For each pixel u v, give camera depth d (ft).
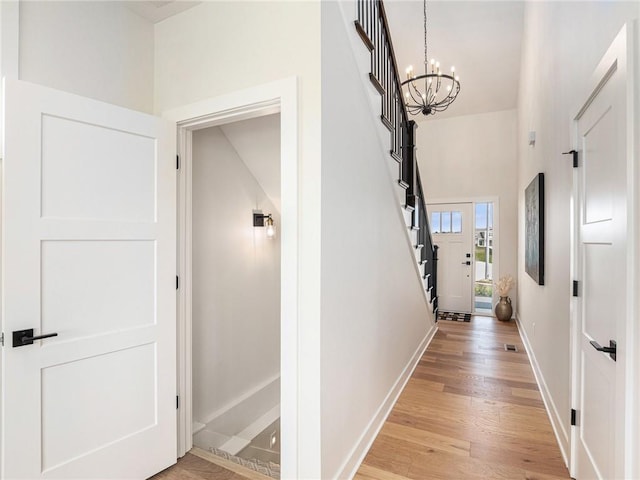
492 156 19.58
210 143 8.25
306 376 5.29
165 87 6.94
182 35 6.73
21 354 4.77
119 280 5.80
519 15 15.23
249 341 9.48
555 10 8.47
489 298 20.17
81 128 5.40
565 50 7.33
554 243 8.34
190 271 7.09
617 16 4.37
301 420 5.33
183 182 6.90
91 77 6.12
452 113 20.29
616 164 4.24
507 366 11.62
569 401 6.44
